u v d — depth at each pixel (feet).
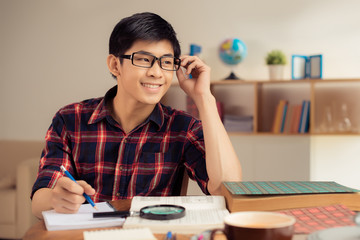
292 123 12.19
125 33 4.29
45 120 15.12
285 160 12.03
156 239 2.77
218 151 4.49
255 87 12.38
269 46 13.15
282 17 13.04
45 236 3.08
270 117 13.26
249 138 12.30
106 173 4.80
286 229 2.53
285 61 12.49
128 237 2.78
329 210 3.43
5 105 15.46
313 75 12.14
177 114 5.05
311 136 11.86
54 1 14.94
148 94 4.33
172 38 4.40
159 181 4.83
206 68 4.86
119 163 4.79
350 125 12.22
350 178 12.46
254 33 13.24
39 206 3.98
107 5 14.46
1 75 15.48
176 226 3.11
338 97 12.67
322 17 12.76
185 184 5.16
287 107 12.24
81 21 14.71
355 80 11.72
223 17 13.46
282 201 3.47
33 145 14.29
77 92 14.82
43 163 4.69
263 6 13.17
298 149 11.93
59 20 14.92
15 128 15.40
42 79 15.12
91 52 14.65
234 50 12.66
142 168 4.82
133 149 4.83
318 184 3.98
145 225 3.12
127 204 4.01
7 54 15.40
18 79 15.34
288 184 3.96
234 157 4.53
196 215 3.39
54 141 4.84
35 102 15.20
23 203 11.40
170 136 4.95
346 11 12.60
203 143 4.87
